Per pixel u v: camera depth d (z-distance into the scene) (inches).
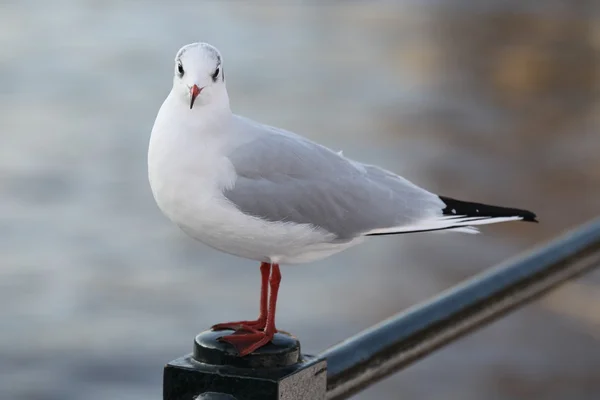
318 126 982.4
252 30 1401.3
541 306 587.5
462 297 155.5
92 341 541.6
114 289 601.0
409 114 1044.5
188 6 1498.5
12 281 606.9
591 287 610.2
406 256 657.0
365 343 143.2
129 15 1416.1
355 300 589.6
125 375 517.3
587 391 503.2
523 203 808.9
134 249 660.1
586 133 1008.9
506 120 1045.8
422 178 858.1
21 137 879.7
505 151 942.4
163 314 571.8
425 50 1346.0
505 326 565.0
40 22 1347.2
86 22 1362.0
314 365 133.6
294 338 136.2
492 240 690.8
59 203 734.5
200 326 559.5
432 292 608.4
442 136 971.3
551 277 167.8
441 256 660.1
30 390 500.4
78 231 685.9
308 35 1397.6
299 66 1220.5
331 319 565.3
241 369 130.7
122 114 978.1
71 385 506.0
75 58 1184.8
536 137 990.4
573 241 171.5
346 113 1032.2
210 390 129.5
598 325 567.5
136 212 725.3
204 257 646.5
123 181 786.8
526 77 1213.1
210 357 131.5
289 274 618.8
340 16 1544.0
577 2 1578.5
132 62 1185.4
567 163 909.8
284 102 1058.7
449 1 1627.7
